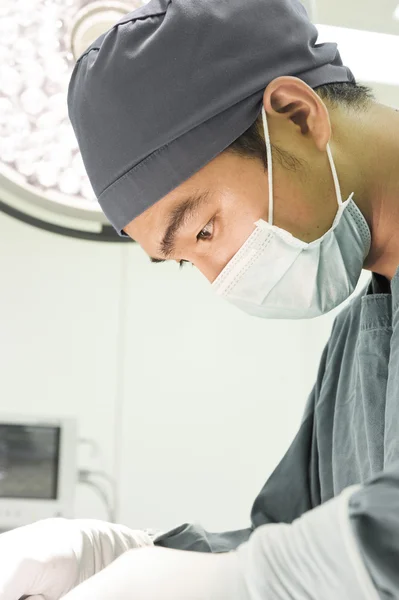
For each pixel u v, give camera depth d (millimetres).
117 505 2631
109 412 2717
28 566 967
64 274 2814
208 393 2811
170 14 1146
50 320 2756
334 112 1167
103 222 1680
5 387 2652
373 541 563
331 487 1207
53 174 1593
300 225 1136
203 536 1226
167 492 2686
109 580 661
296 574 602
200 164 1120
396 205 1144
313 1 1438
